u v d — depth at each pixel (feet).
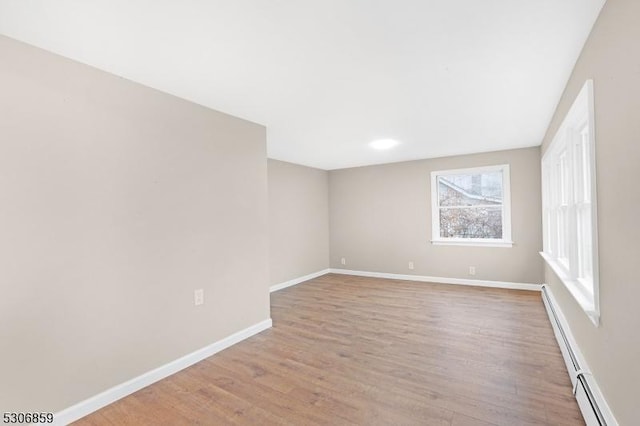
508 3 4.71
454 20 5.11
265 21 5.07
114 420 6.04
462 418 5.87
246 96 8.24
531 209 14.89
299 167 18.65
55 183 5.96
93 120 6.51
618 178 4.42
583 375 6.02
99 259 6.55
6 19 4.91
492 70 6.93
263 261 10.73
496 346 8.98
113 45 5.75
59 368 5.94
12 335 5.43
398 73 7.03
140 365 7.18
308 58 6.33
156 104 7.68
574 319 7.41
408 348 8.98
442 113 9.78
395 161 18.30
